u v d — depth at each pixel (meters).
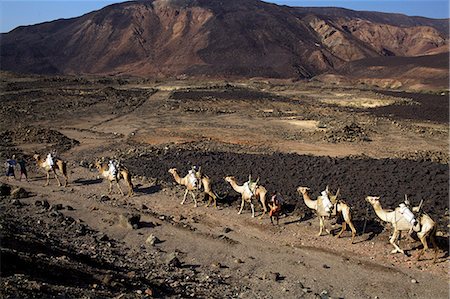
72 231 17.41
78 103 65.38
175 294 12.23
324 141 41.97
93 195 22.78
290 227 18.67
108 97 73.75
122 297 10.45
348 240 17.25
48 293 9.63
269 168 27.09
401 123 52.47
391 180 23.36
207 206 21.28
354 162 27.48
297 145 40.28
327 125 49.72
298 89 98.75
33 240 14.07
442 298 13.27
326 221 19.06
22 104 61.56
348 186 22.81
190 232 18.00
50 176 26.69
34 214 18.94
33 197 22.05
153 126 49.66
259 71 164.50
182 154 32.03
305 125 51.00
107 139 41.44
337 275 14.67
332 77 151.25
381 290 13.73
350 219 16.88
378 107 68.62
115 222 18.88
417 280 14.27
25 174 25.77
